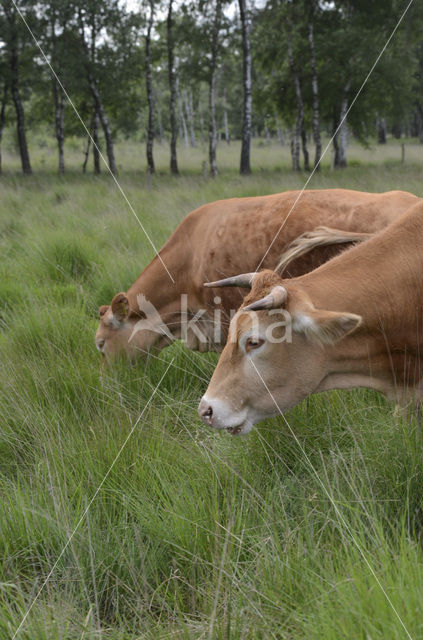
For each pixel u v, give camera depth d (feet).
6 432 12.91
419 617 6.57
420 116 151.12
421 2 45.01
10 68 87.92
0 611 7.93
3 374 14.69
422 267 10.31
